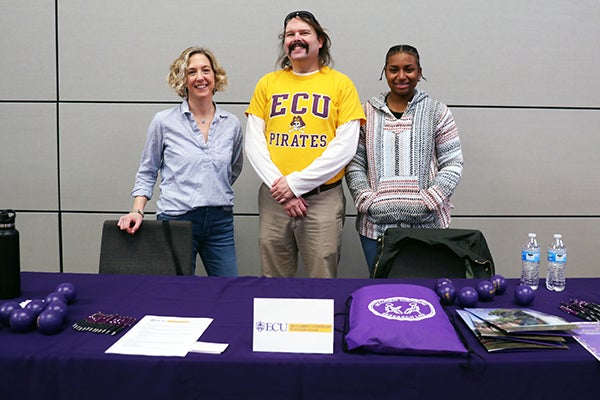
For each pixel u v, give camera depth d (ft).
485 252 6.54
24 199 9.76
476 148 9.59
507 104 9.49
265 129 7.86
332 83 7.59
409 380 3.95
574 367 3.97
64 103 9.53
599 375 4.00
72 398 4.00
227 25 9.33
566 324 4.25
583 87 9.49
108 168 9.66
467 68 9.39
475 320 4.50
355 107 7.59
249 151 7.71
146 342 4.24
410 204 7.54
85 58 9.41
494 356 4.02
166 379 3.95
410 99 7.93
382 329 4.16
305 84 7.63
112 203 9.73
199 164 7.66
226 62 9.42
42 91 9.50
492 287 5.27
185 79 7.61
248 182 9.70
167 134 7.73
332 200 7.80
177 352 4.06
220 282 5.81
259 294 5.44
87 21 9.34
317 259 7.84
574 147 9.64
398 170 7.67
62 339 4.30
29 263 9.90
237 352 4.09
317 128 7.49
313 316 4.18
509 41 9.34
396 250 6.56
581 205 9.77
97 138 9.60
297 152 7.51
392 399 3.97
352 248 9.80
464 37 9.32
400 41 9.33
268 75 7.91
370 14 9.27
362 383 3.95
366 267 9.86
